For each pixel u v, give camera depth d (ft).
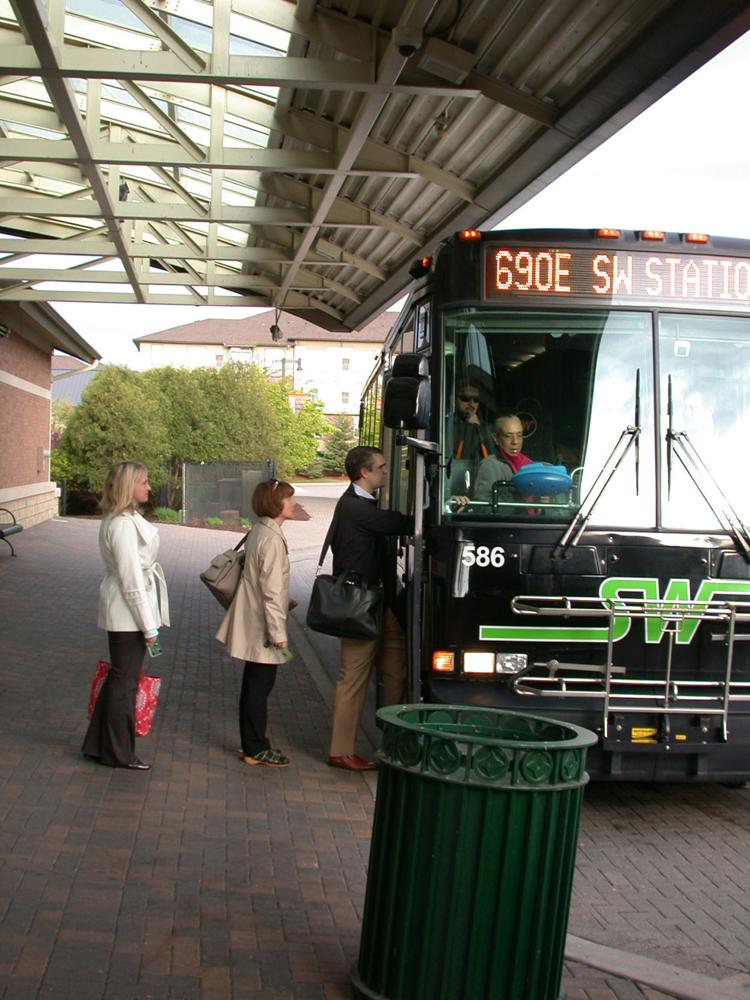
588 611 20.79
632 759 20.75
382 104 32.63
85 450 108.17
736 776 20.89
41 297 65.05
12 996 12.63
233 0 30.27
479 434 21.83
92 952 13.93
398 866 12.59
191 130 46.11
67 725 25.43
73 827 18.63
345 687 23.71
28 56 29.76
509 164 37.35
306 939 14.83
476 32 30.32
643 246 22.15
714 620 21.12
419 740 12.42
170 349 334.85
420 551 21.84
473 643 21.21
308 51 35.01
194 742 25.17
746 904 17.71
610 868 19.29
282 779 22.74
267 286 62.69
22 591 48.44
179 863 17.35
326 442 258.78
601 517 21.50
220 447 128.67
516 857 12.24
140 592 21.68
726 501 21.70
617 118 31.63
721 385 22.06
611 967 14.70
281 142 43.65
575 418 21.85
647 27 26.94
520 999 12.36
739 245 22.39
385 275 56.03
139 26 36.29
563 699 20.93
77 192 47.98
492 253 22.03
